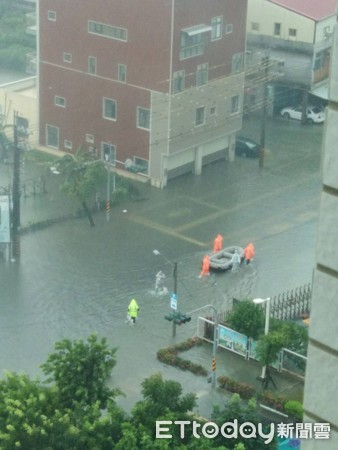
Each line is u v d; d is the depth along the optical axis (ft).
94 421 141.69
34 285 228.02
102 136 290.97
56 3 285.02
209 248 250.98
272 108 339.57
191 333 206.90
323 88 340.39
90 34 281.54
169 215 268.21
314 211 273.75
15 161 240.94
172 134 279.28
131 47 274.98
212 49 282.15
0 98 309.22
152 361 196.75
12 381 149.18
